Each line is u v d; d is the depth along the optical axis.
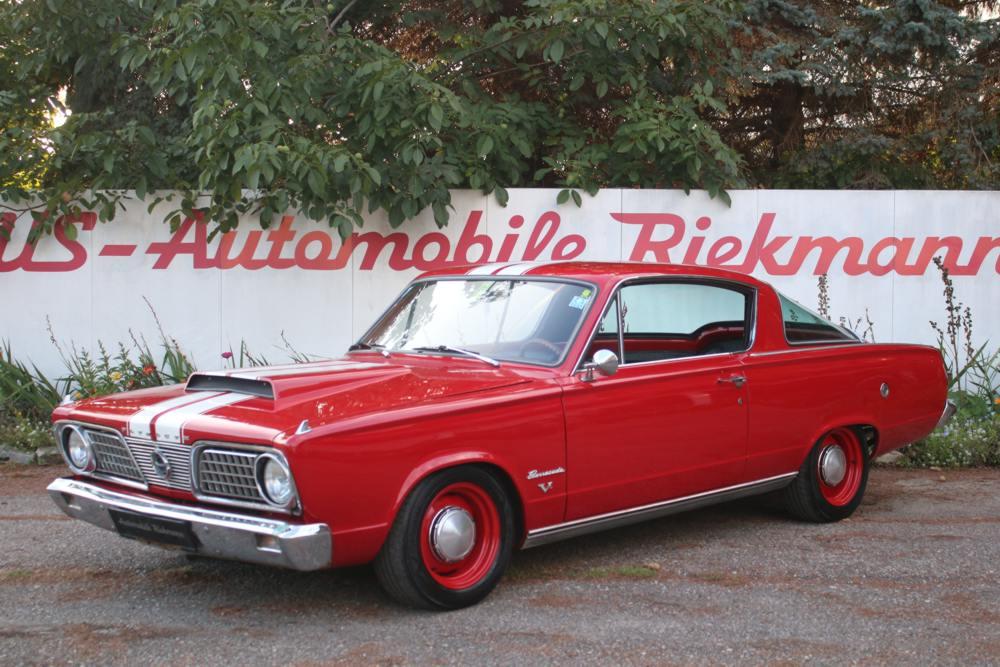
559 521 4.84
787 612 4.48
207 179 8.34
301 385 4.49
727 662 3.89
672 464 5.25
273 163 7.96
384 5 10.85
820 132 13.12
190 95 9.91
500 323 5.27
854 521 6.25
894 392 6.46
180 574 5.04
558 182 9.61
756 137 13.54
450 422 4.36
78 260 9.29
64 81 11.60
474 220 9.33
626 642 4.09
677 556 5.42
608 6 9.17
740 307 5.81
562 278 5.34
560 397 4.77
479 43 10.34
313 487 3.95
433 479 4.33
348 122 9.06
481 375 4.81
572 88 9.53
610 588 4.83
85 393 8.70
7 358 9.20
